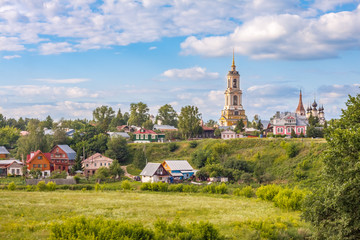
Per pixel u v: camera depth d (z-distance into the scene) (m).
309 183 82.81
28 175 111.69
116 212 45.59
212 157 113.06
